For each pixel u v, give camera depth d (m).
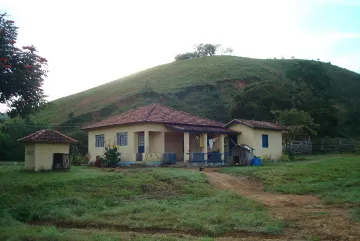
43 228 10.65
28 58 17.08
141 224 11.07
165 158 27.42
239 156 28.67
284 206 14.01
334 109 54.88
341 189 16.72
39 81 17.62
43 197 14.97
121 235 9.77
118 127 29.72
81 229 10.91
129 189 16.61
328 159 30.05
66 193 15.50
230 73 82.25
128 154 28.62
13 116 18.33
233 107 51.72
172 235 9.86
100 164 27.14
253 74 81.50
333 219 11.50
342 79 90.38
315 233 9.89
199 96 69.88
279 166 24.56
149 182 17.66
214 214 11.94
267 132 31.98
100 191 16.05
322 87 75.56
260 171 21.89
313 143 43.19
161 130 28.00
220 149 29.94
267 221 11.16
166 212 12.55
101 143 31.64
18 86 16.89
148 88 72.50
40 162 20.62
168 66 98.06
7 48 16.58
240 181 20.03
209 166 27.00
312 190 17.05
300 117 40.31
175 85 76.44
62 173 19.67
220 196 15.40
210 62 97.50
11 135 43.81
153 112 30.02
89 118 64.81
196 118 32.06
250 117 48.59
